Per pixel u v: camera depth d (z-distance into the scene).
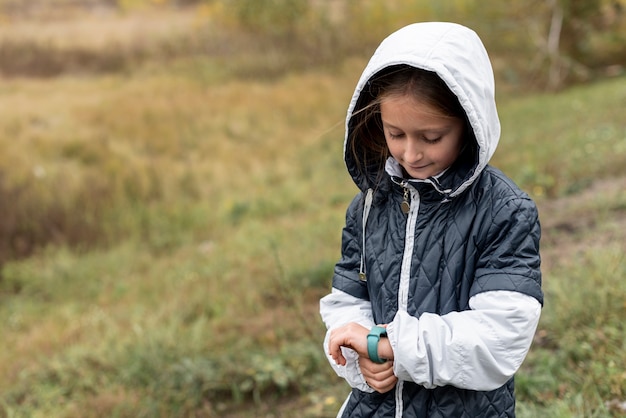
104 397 3.87
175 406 3.79
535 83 17.64
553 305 3.61
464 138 1.56
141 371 4.11
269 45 19.69
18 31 21.69
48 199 9.41
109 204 9.63
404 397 1.68
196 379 3.91
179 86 16.56
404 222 1.67
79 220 8.87
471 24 18.22
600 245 4.34
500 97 16.09
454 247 1.59
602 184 6.67
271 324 4.55
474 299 1.54
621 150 7.62
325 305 1.85
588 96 13.02
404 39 1.51
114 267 7.52
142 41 20.23
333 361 1.77
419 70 1.48
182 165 11.70
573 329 3.36
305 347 4.07
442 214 1.62
